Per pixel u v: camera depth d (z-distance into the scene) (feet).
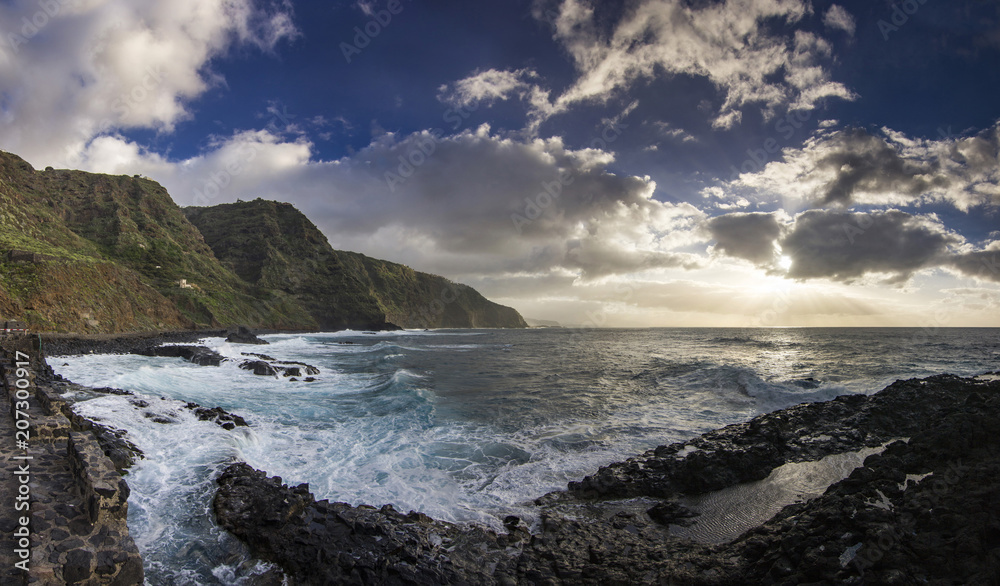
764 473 34.86
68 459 25.38
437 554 22.81
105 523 18.84
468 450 41.45
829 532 20.86
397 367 109.70
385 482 33.14
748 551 21.88
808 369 96.78
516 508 30.01
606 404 62.44
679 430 48.67
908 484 24.26
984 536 18.02
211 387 69.82
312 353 154.92
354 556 21.44
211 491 27.45
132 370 75.72
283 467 35.50
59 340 130.21
